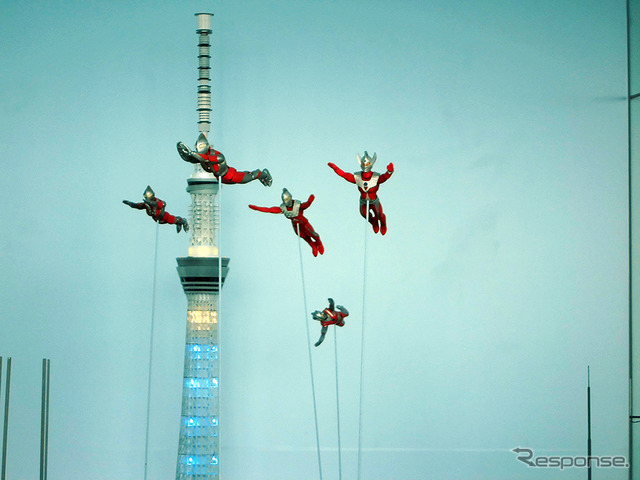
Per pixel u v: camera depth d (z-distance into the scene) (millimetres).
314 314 4930
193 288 5246
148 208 5254
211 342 5246
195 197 5277
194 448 5184
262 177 5148
